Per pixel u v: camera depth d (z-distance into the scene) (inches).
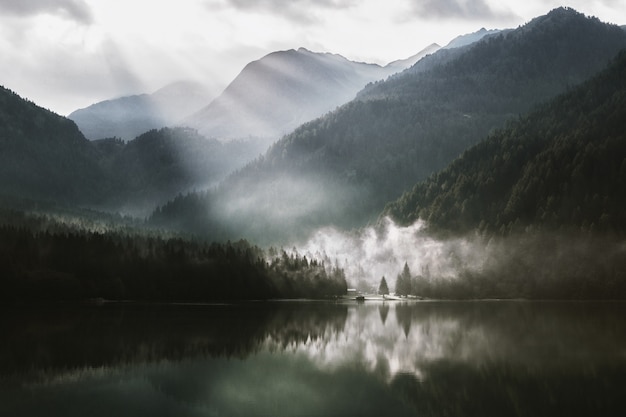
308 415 2458.2
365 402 2652.6
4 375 3213.6
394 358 3782.0
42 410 2504.9
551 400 2664.9
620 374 3193.9
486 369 3378.4
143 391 2851.9
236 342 4507.9
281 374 3270.2
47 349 4094.5
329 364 3585.1
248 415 2450.8
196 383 3031.5
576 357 3740.2
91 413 2465.6
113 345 4288.9
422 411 2514.8
